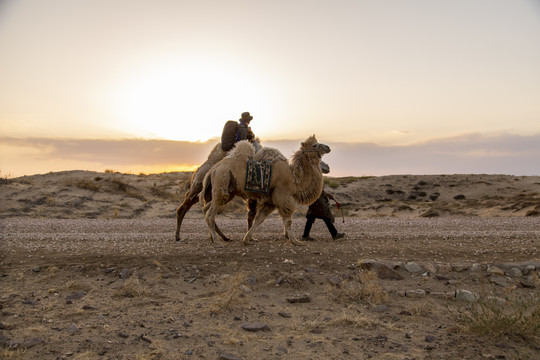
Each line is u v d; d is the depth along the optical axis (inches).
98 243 370.9
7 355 166.1
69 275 275.7
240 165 350.3
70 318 210.7
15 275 271.9
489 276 280.2
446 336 201.0
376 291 249.0
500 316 207.6
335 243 367.9
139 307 228.8
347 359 175.3
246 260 301.3
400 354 180.2
